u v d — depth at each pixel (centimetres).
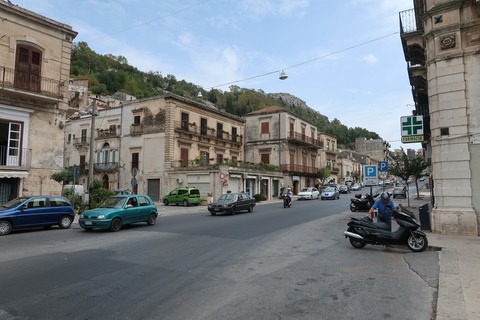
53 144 1986
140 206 1475
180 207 2862
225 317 441
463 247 873
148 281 607
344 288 568
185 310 466
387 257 811
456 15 1124
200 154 3750
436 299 506
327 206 2689
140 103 3625
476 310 449
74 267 710
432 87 1164
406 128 1366
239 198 2156
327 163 6400
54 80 1991
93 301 500
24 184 1844
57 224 1400
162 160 3400
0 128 1845
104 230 1345
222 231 1280
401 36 1331
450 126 1111
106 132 3859
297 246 966
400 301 502
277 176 4344
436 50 1152
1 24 1780
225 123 4169
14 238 1145
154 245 978
